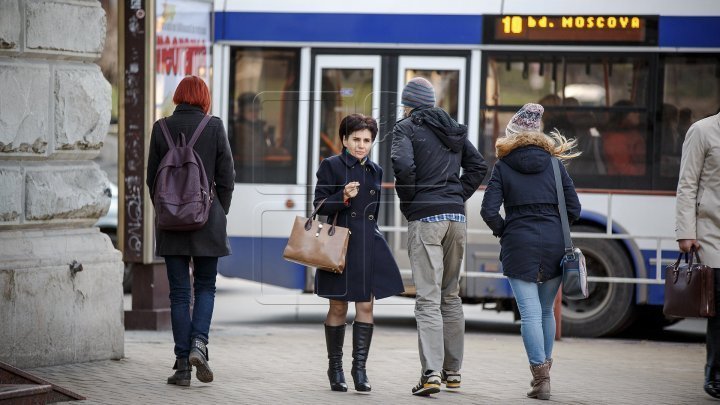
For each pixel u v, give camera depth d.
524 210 20.16
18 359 20.42
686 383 22.47
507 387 21.20
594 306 31.77
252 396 18.94
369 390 19.88
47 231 21.44
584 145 31.67
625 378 23.02
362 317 20.02
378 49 32.31
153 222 28.03
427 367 19.56
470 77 31.97
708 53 31.42
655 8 31.55
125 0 27.73
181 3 28.69
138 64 27.70
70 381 19.75
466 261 31.67
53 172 21.41
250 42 32.84
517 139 20.28
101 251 22.08
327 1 32.59
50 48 21.16
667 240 31.41
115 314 22.31
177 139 19.81
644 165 31.50
